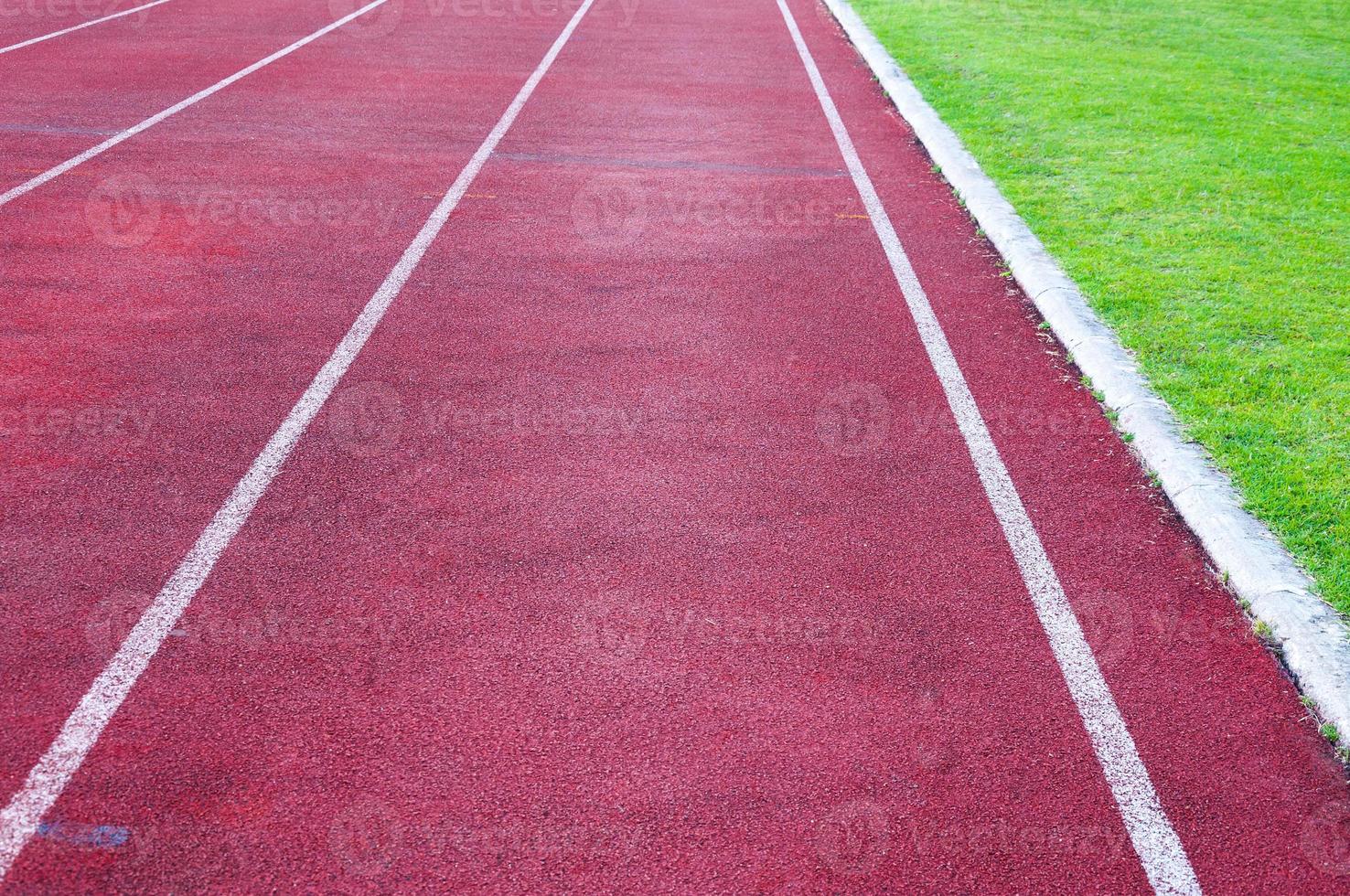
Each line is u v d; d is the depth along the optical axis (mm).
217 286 6090
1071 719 3354
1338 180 8273
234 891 2697
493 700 3314
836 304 6234
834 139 9594
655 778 3072
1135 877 2865
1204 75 11859
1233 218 7391
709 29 14609
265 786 2992
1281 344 5535
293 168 8195
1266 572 3840
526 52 12750
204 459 4461
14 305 5750
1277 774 3195
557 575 3869
